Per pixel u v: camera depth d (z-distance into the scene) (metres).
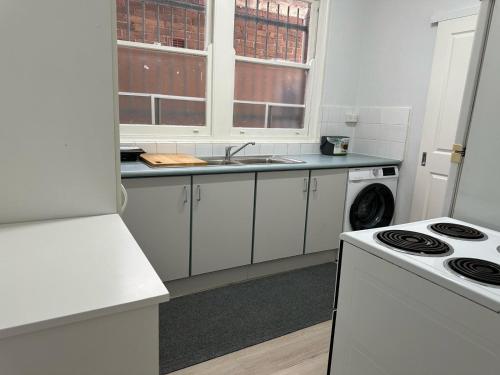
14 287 0.80
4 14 1.10
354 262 1.31
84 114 1.27
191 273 2.45
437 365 1.05
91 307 0.73
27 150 1.21
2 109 1.15
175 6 2.74
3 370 0.69
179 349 1.93
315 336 2.09
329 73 3.49
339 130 3.70
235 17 2.99
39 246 1.04
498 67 1.42
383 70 3.41
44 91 1.20
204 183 2.35
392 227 1.46
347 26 3.47
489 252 1.22
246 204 2.56
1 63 1.12
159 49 2.71
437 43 2.93
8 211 1.23
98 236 1.14
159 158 2.49
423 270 1.06
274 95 3.35
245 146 3.08
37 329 0.68
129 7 2.59
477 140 1.51
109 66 1.28
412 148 3.21
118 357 0.80
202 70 2.93
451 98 2.86
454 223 1.54
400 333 1.15
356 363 1.34
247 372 1.78
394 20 3.27
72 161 1.29
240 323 2.18
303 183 2.79
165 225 2.28
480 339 0.93
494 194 1.47
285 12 3.23
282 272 2.94
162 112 2.84
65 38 1.19
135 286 0.83
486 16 1.44
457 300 0.98
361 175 3.08
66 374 0.75
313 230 2.95
